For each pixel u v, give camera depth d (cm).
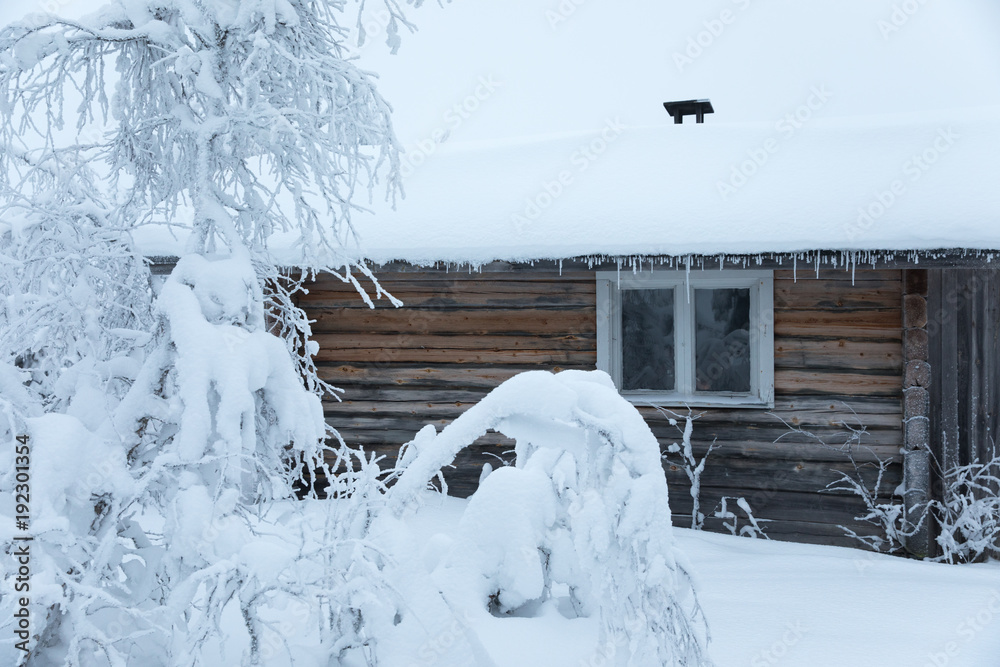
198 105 364
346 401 719
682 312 671
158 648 259
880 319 620
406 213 658
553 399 231
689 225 575
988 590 427
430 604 225
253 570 222
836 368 630
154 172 368
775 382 643
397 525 240
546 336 683
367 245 613
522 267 589
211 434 281
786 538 641
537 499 252
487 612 238
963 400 596
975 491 601
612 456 228
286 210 677
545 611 254
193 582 229
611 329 677
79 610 225
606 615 224
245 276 298
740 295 669
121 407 284
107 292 345
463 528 251
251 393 283
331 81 326
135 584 274
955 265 522
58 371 330
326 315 720
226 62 335
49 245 321
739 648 340
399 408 710
